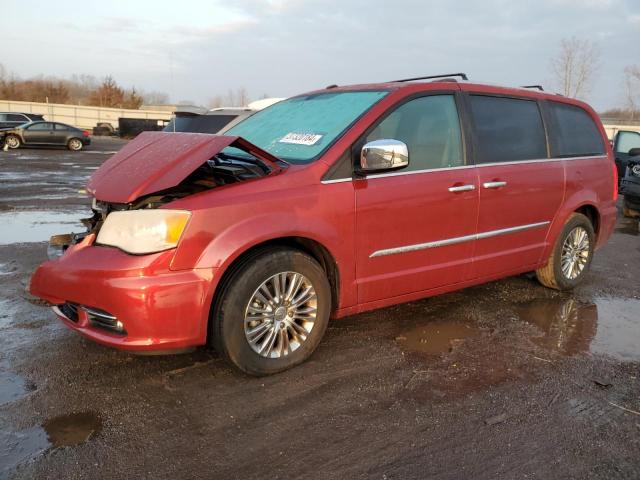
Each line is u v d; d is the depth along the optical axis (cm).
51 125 2572
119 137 3972
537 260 491
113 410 294
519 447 270
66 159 2105
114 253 303
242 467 251
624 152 1325
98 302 299
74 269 307
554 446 272
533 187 464
